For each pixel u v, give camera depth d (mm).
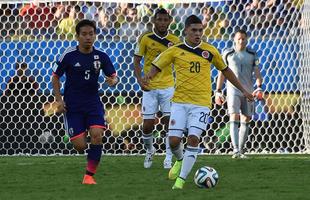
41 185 28141
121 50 48500
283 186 27500
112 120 47531
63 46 47875
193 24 27219
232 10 49094
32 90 46938
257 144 47656
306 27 46750
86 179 28750
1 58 47094
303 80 46906
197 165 37250
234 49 42688
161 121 46938
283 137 47406
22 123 46688
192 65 27328
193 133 26781
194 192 25453
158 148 47062
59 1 46781
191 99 27219
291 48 47500
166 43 35906
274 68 47812
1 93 46688
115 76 28922
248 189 26469
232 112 42812
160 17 35625
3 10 47719
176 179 28062
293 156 44000
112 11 49156
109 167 36594
